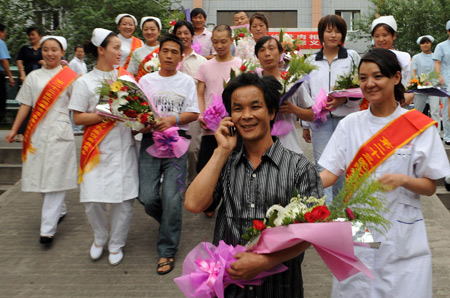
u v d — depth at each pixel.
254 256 2.09
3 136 9.14
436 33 20.53
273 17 24.12
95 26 14.66
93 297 4.21
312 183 2.31
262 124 2.31
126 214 4.75
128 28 6.56
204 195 2.30
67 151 5.17
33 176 5.14
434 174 2.82
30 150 5.13
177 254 4.90
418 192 2.83
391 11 21.17
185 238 5.24
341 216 2.14
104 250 5.02
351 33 23.03
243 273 2.10
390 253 2.85
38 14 15.67
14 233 5.46
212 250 2.30
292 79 4.30
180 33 6.22
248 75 2.31
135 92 4.42
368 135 3.00
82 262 4.82
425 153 2.83
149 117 4.46
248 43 6.61
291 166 2.33
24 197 6.52
